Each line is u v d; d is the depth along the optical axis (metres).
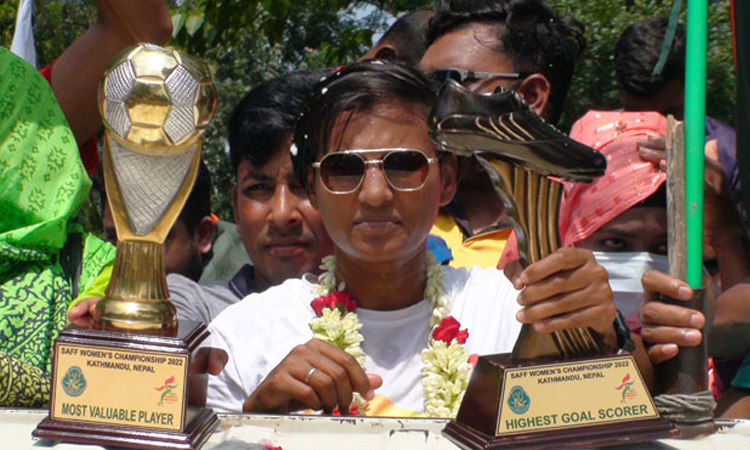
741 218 4.20
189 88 2.20
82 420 2.22
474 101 2.09
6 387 3.32
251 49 20.05
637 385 2.28
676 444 2.31
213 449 2.24
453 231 5.04
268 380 3.17
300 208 4.58
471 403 2.31
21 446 2.19
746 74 3.64
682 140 2.48
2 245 3.66
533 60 5.23
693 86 2.45
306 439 2.36
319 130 3.46
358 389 3.16
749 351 3.98
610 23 11.74
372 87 3.37
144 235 2.29
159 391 2.21
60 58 4.80
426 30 5.98
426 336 3.51
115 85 2.19
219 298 4.56
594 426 2.24
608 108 11.95
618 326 2.48
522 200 2.26
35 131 3.89
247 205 4.65
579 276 2.26
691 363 2.47
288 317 3.54
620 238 3.92
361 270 3.50
